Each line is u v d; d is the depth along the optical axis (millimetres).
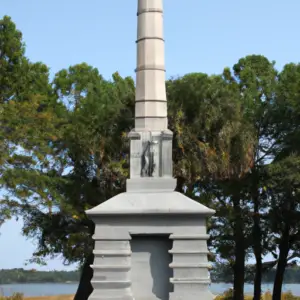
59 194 31469
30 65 40312
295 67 39062
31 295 61719
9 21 39125
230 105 32562
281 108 36094
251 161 32875
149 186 19172
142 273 18469
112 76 45188
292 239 39438
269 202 37125
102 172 33031
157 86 20078
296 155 33531
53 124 32781
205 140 32188
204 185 35656
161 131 19688
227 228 38469
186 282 17969
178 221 18344
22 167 29906
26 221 34938
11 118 30203
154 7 20453
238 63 45531
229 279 47531
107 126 32844
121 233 18375
